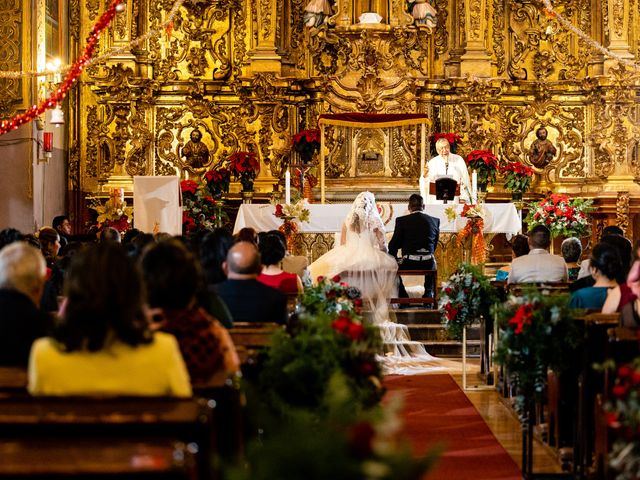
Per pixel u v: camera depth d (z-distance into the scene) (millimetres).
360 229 21094
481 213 24516
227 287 11523
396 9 30297
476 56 30797
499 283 18141
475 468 12133
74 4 30281
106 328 6965
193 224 26328
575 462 11453
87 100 30531
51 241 18609
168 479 5129
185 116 30812
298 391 8953
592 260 13219
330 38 30406
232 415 7602
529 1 31281
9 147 27422
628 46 30641
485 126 30953
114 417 6051
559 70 31281
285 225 25109
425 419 15055
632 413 7805
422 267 22094
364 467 4656
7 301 9219
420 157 29984
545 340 11719
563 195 28031
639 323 10727
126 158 30047
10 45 27453
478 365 20281
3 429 6027
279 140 30531
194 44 30969
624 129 30375
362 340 9625
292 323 11508
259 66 30469
